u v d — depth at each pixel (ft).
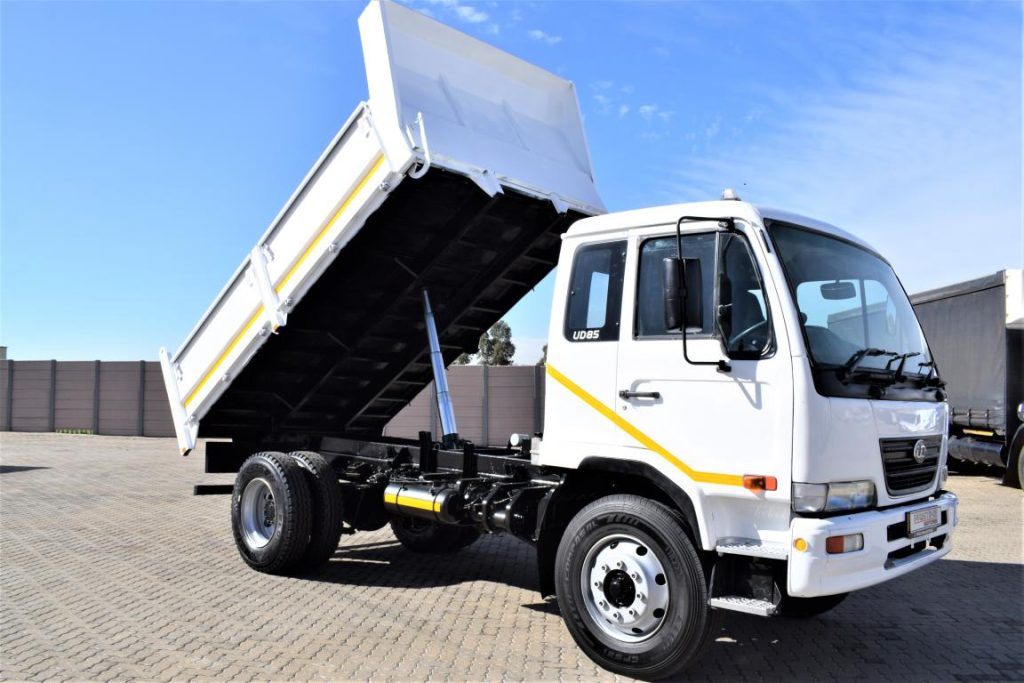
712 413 15.33
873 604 21.91
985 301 48.34
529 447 22.72
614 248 17.38
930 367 18.39
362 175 21.27
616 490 17.52
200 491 27.55
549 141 24.99
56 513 36.83
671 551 15.39
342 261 23.17
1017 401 46.29
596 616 16.48
